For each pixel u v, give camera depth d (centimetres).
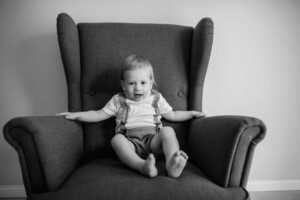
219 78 143
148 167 74
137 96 110
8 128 70
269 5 140
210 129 88
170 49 118
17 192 139
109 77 114
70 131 90
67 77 110
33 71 136
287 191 147
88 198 66
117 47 115
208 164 83
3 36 133
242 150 75
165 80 116
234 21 140
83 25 118
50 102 138
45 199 67
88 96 114
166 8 139
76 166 91
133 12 138
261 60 142
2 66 134
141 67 107
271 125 146
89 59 114
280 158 148
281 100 145
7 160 138
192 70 115
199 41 109
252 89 144
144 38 117
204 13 140
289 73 144
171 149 85
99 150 107
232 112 145
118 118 110
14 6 132
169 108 112
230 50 141
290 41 142
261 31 141
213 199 68
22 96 136
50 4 134
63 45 103
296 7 141
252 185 147
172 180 74
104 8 137
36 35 134
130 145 96
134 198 66
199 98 115
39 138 70
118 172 80
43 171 71
